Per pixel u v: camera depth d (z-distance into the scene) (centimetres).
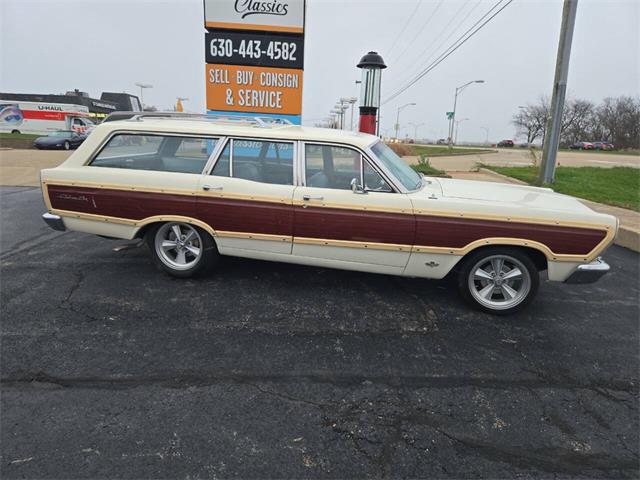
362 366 299
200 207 399
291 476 205
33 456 210
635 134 7056
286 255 405
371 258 389
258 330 341
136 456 212
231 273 458
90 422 234
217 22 862
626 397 279
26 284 413
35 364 284
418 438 234
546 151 1170
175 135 412
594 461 223
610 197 1001
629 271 540
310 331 344
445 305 402
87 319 347
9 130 3866
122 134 420
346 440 230
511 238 361
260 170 406
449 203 369
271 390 268
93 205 415
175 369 286
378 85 915
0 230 611
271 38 874
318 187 392
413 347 327
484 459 221
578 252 359
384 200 374
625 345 345
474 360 314
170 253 442
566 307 416
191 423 237
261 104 910
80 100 4275
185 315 361
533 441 235
